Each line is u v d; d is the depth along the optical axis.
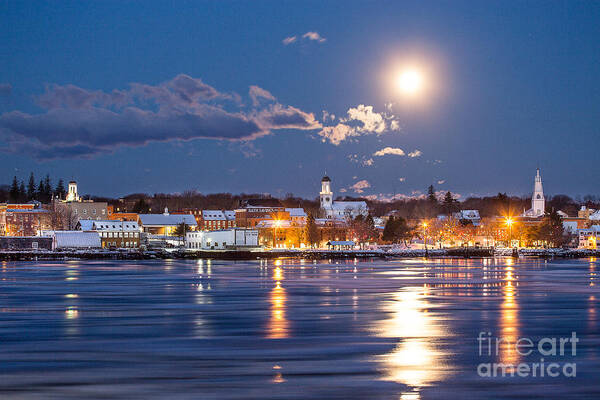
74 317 80.94
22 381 50.78
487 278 145.12
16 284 126.88
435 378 51.69
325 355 58.97
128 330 71.50
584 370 54.22
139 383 50.19
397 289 116.62
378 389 48.75
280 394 47.53
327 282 132.12
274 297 103.06
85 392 48.06
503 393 48.12
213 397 46.88
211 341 65.19
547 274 160.38
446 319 78.88
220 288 118.50
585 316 81.69
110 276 150.12
